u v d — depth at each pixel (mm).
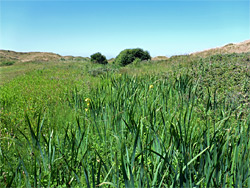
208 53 25031
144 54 26375
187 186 2705
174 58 20797
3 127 5363
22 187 3160
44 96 9438
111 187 3117
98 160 3781
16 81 15406
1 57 53875
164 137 3850
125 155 3506
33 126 5230
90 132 5062
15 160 3787
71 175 3387
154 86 7887
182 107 6312
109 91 8055
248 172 3012
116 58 28625
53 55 61500
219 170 2965
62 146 4059
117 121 4746
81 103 6938
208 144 3293
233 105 6582
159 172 2951
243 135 3514
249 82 8336
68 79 14422
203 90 8219
